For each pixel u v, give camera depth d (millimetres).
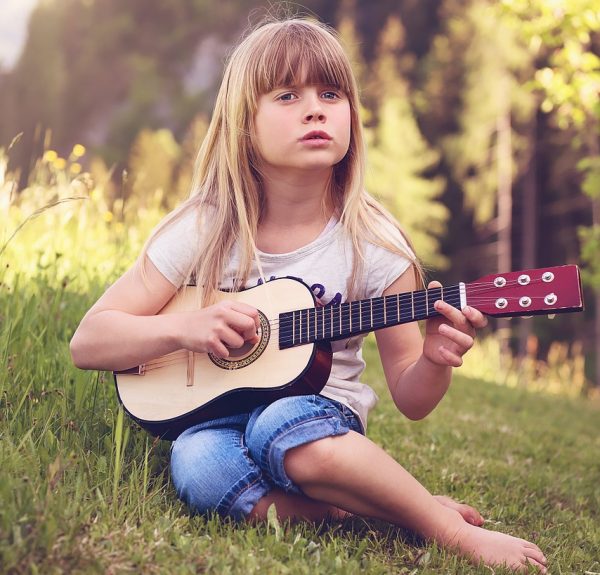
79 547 1721
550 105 6488
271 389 2125
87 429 2387
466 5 27500
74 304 3391
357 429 2279
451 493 2822
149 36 48906
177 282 2318
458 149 24641
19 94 51062
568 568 2164
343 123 2230
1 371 2416
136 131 38531
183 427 2227
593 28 6121
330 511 2219
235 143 2291
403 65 29781
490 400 6422
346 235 2307
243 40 2379
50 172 4750
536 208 26094
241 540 1929
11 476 1894
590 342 23219
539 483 3162
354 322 2121
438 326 2096
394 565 1998
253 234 2311
